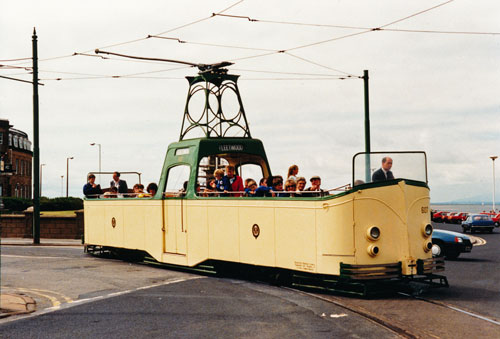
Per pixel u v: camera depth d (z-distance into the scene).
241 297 11.04
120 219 17.80
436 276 11.67
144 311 9.82
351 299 10.82
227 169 14.34
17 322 9.22
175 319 9.16
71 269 15.74
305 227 11.63
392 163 11.41
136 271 15.27
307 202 11.60
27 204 47.75
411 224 11.20
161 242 15.84
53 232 28.28
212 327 8.58
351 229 10.95
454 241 19.33
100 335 8.26
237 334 8.12
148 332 8.35
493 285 12.80
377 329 8.32
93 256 19.38
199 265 14.57
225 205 13.64
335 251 11.05
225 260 13.62
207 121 15.14
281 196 12.93
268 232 12.50
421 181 11.45
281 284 12.61
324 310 9.73
